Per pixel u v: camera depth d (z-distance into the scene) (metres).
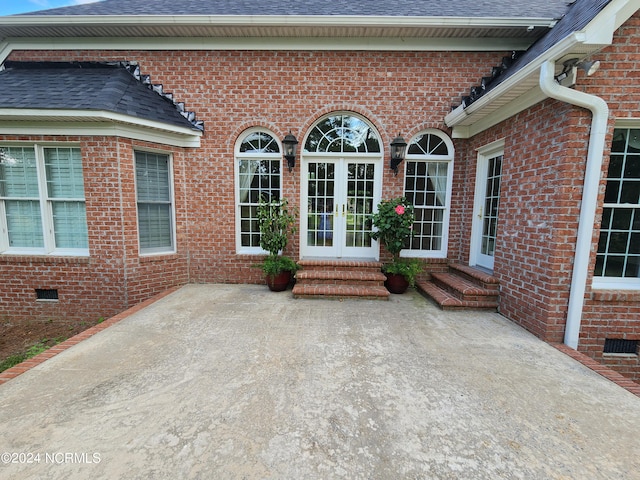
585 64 2.63
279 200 5.12
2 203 4.49
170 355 2.73
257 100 4.95
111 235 4.40
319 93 4.91
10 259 4.48
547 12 4.56
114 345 2.92
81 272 4.50
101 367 2.51
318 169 5.22
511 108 3.68
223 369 2.50
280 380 2.35
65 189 4.46
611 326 3.10
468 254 4.98
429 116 4.91
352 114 5.02
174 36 4.77
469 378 2.41
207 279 5.30
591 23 2.41
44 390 2.17
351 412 1.97
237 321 3.58
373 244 5.32
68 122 4.14
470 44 4.69
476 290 4.02
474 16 4.30
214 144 5.03
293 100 4.93
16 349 3.91
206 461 1.56
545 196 3.17
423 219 5.25
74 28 4.59
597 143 2.81
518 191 3.61
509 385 2.32
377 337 3.18
